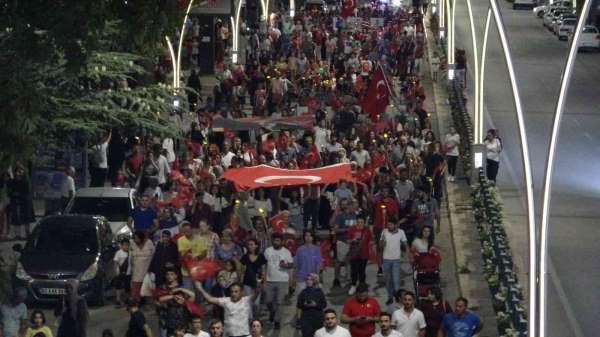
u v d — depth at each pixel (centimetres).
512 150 6006
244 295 2995
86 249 3588
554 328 3347
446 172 5228
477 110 5012
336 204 3919
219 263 3272
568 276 3894
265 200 4009
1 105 2717
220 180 4034
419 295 3198
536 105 7388
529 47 10594
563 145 6162
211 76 8062
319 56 8731
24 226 4291
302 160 4781
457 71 7719
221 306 2953
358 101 6191
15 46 2762
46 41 2766
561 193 5150
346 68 7525
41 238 3619
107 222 3756
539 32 11875
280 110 6550
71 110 4034
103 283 3559
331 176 3919
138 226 3791
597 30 10481
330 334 2642
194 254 3319
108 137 4719
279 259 3253
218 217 4016
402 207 4053
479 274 3809
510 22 12794
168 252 3322
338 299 3597
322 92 6819
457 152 5200
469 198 4928
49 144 4009
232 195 3981
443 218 4659
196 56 8081
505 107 7300
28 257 3547
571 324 3388
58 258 3541
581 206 4919
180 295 2927
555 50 10469
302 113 6256
